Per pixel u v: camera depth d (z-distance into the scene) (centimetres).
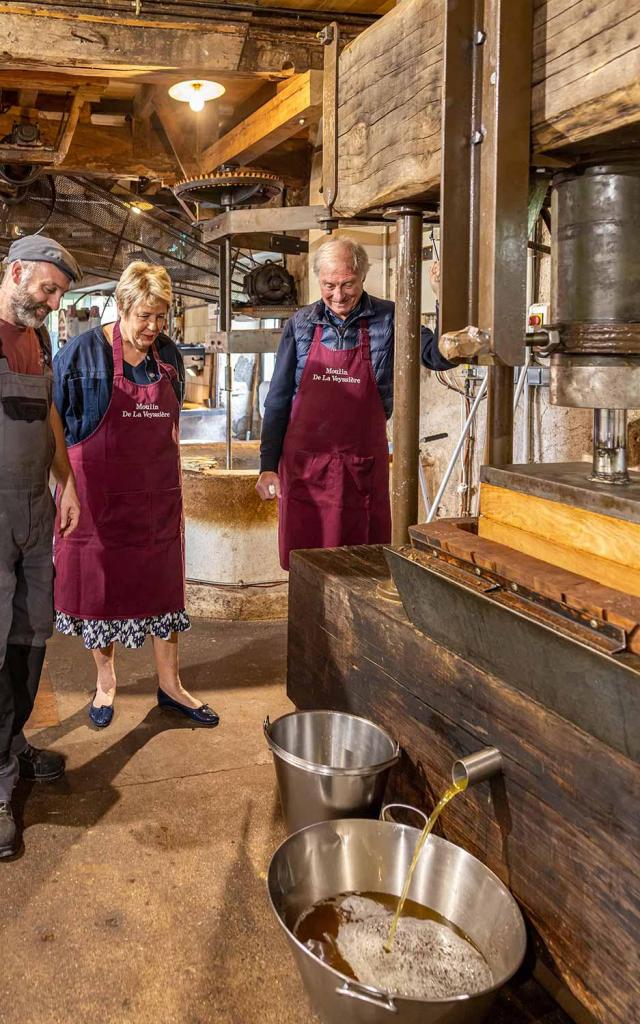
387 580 231
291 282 543
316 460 288
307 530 294
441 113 165
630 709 122
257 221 324
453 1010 131
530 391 354
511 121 150
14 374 214
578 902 140
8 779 224
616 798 129
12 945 179
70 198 700
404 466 227
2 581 215
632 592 142
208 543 417
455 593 161
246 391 920
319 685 249
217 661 360
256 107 498
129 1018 160
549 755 145
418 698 190
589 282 153
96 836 222
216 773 258
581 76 137
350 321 279
